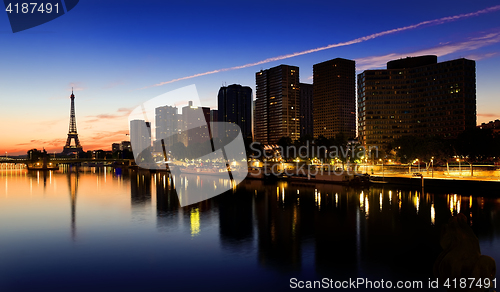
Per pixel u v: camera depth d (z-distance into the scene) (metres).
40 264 37.81
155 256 40.19
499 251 40.06
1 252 42.28
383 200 79.00
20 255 41.06
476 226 52.47
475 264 11.50
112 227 55.78
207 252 41.47
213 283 32.03
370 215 62.81
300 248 42.66
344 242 45.19
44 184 140.50
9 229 55.06
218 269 35.62
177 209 73.31
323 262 37.28
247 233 50.75
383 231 51.00
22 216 67.00
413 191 92.06
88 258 39.75
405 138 142.38
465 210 65.25
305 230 52.28
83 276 34.19
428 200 77.38
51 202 86.44
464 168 130.62
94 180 158.75
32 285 32.00
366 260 37.78
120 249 43.19
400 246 43.09
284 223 57.66
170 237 48.81
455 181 89.56
